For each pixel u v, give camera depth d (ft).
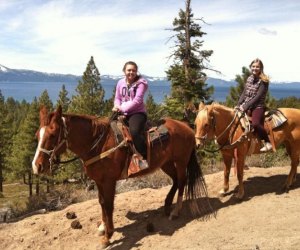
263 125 26.76
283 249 18.61
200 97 77.92
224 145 26.14
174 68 78.18
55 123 20.03
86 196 35.14
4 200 135.74
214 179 31.55
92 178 22.22
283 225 21.59
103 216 23.25
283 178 30.86
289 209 24.02
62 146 20.53
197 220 24.21
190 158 25.75
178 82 76.79
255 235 20.74
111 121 22.76
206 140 25.07
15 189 179.22
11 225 25.35
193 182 25.40
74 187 41.37
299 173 32.32
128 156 22.34
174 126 24.71
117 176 22.21
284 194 27.12
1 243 23.45
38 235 23.97
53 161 20.25
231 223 23.02
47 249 22.80
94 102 108.99
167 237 22.47
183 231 22.98
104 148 21.71
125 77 22.75
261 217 23.22
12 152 152.05
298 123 27.99
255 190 28.40
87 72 111.24
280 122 27.02
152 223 24.14
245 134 25.66
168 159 24.50
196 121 25.03
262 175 31.83
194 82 77.97
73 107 115.24
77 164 102.89
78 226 24.40
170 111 76.28
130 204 27.53
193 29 78.79
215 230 22.30
